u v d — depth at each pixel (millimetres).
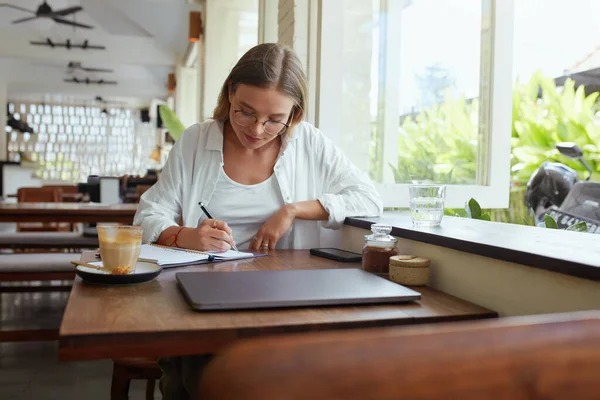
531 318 374
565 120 2627
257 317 822
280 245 1725
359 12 2426
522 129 2826
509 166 2447
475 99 2480
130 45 9117
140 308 860
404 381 313
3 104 12461
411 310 908
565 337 345
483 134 2471
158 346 742
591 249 901
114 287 1012
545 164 2242
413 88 2508
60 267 2627
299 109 1573
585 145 2559
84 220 3287
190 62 8531
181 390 1028
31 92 14156
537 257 845
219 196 1673
